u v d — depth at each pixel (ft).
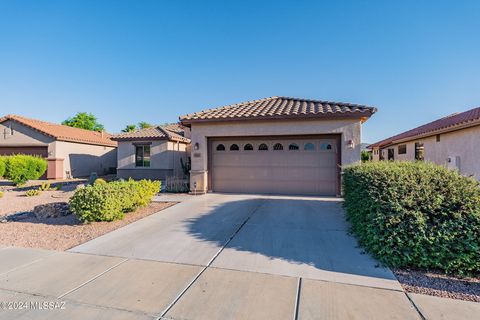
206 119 38.58
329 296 10.85
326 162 36.99
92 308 10.08
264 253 15.88
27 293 11.22
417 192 14.15
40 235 20.11
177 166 69.56
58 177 72.90
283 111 37.50
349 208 21.20
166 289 11.54
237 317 9.46
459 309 9.87
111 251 16.42
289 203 31.63
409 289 11.46
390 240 13.62
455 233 12.62
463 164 43.42
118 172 66.90
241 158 40.19
